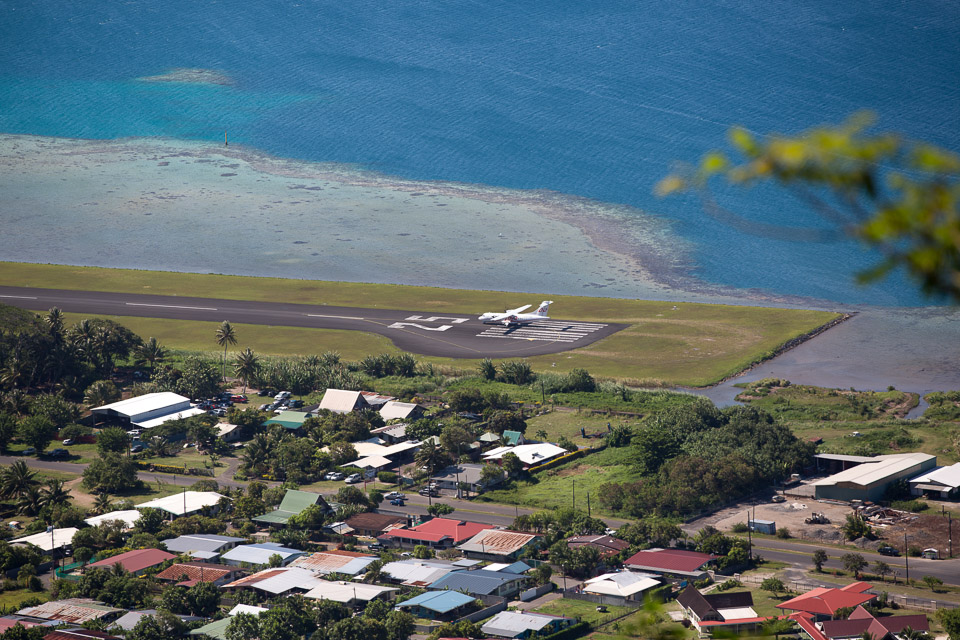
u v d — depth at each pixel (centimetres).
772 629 14788
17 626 14650
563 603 16862
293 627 15438
